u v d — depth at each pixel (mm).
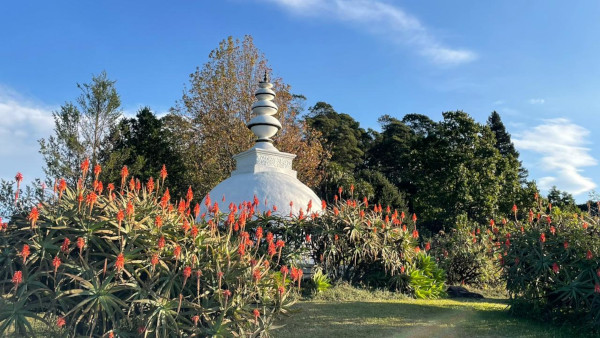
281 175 15859
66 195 6500
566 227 9430
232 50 32875
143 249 5918
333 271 12570
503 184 35688
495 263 16594
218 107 32125
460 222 21344
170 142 30281
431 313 9617
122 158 25406
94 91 25641
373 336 7574
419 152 38125
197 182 30109
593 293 8414
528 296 9492
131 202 6430
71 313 5438
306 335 7523
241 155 16969
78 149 24219
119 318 5480
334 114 56156
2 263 5555
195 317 5551
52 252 5617
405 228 13953
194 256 6152
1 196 19688
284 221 12211
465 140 36281
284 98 33219
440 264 16312
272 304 6805
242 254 6645
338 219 12523
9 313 5082
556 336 8016
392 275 12734
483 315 9695
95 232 5785
